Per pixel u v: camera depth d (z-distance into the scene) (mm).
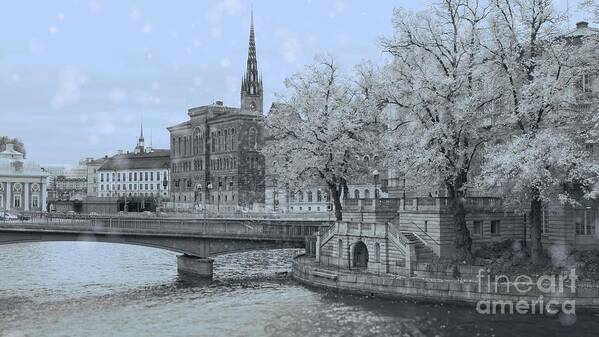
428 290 44750
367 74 63531
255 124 173625
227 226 63281
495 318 39531
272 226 62594
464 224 48219
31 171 171125
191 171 190875
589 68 45094
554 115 45344
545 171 41938
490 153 46062
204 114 185375
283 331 37500
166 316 42750
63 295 52531
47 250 100750
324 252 57281
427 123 48969
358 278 48688
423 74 48031
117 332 38375
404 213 54281
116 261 82188
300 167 64062
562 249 48656
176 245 64500
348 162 62656
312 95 64562
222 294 51188
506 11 46688
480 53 47500
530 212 49438
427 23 49531
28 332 38781
